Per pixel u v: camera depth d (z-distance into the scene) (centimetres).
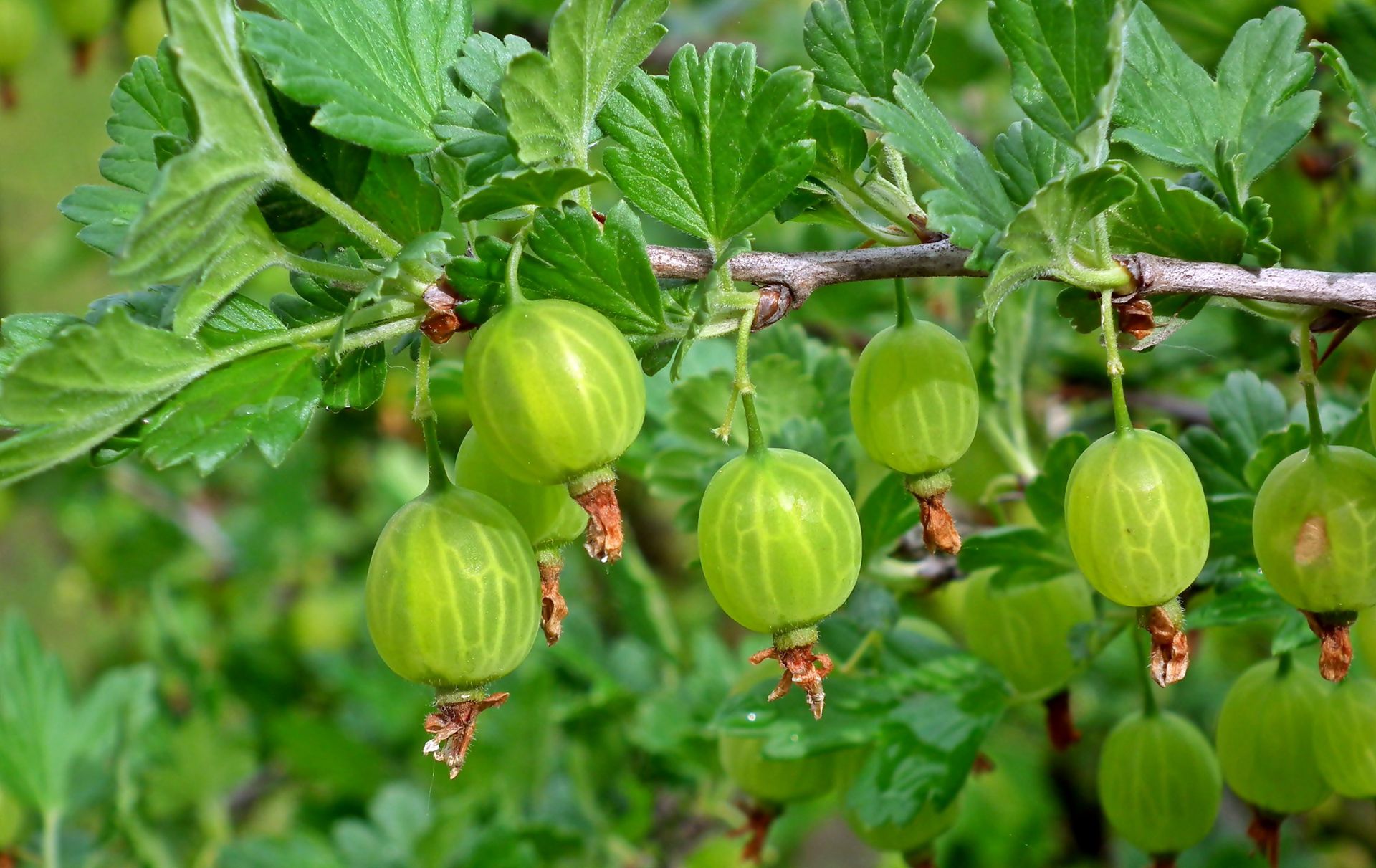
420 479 60
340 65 28
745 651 46
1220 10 42
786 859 52
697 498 36
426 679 28
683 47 28
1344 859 58
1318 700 31
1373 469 28
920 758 33
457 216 28
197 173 26
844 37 30
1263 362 40
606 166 29
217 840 47
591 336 27
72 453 27
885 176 32
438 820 40
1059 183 27
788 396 36
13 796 43
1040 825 56
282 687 58
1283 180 42
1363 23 39
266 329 28
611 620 57
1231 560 33
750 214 29
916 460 29
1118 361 28
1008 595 34
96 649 69
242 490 68
